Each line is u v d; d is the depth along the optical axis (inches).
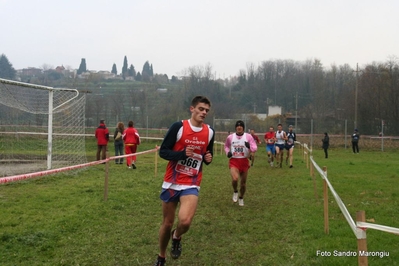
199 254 226.8
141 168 653.9
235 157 361.4
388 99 1652.3
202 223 295.3
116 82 2832.2
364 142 1396.4
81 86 2048.5
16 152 754.2
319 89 2021.4
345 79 2186.3
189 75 2167.8
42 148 804.0
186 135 188.4
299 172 641.0
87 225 280.4
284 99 2277.3
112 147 1147.9
